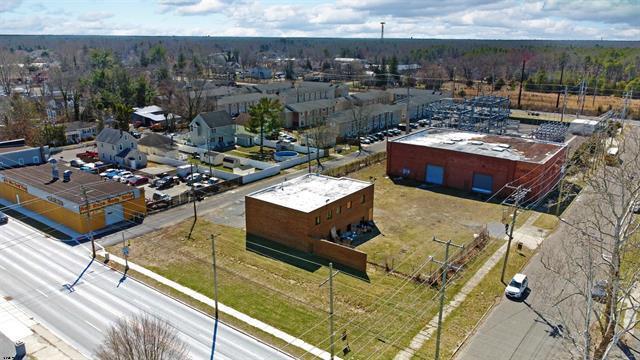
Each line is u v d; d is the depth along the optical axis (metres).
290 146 76.88
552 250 40.44
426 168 61.03
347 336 29.41
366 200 47.12
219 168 67.31
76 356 27.55
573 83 138.25
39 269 38.06
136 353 22.53
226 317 31.56
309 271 37.69
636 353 26.75
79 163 67.44
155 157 72.38
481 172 56.41
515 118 103.88
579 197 53.59
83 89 119.88
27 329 30.12
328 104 100.75
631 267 28.30
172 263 39.09
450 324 30.47
